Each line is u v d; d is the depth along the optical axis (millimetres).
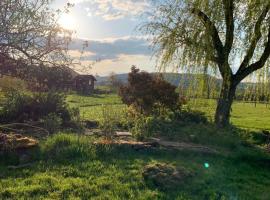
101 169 10016
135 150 12289
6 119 15750
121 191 8523
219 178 10242
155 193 8469
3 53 11383
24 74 12164
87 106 37625
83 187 8609
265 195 9266
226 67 17812
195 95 18969
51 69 12445
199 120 19062
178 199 8258
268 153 14430
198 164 11320
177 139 14789
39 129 14477
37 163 10219
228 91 18359
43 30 11750
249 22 17047
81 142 11773
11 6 10906
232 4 17641
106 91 77375
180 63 18141
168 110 20703
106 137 13305
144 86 21172
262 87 19172
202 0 17359
